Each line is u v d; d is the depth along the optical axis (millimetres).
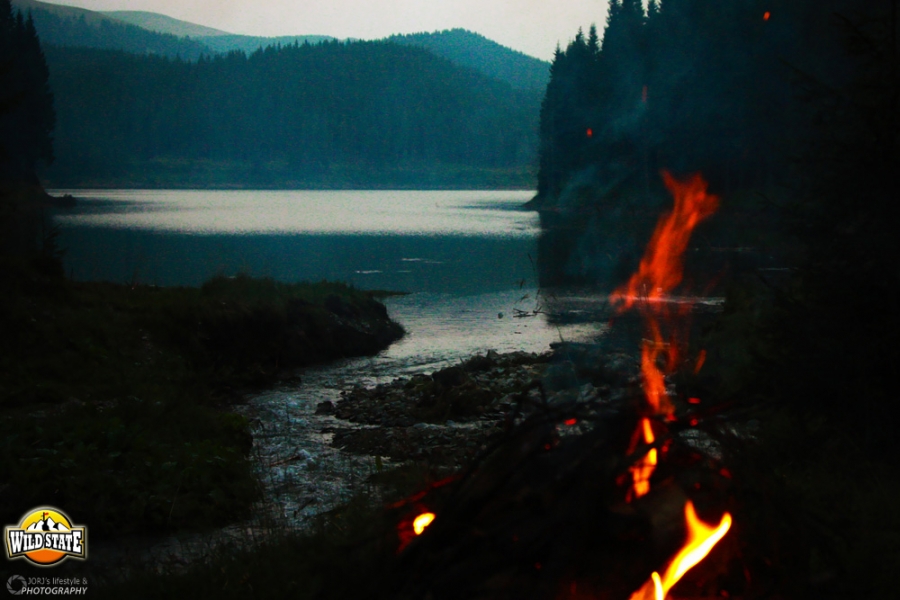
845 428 4496
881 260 4449
